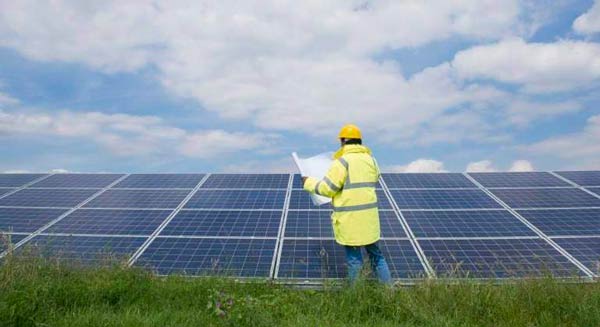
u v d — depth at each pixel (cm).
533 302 606
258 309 572
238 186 1174
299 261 786
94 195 1119
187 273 747
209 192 1131
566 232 885
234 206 1032
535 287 630
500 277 725
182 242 856
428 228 910
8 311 530
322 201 767
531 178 1221
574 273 704
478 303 595
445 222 938
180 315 577
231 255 806
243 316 558
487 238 866
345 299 628
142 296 644
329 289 666
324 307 610
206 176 1267
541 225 918
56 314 563
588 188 1123
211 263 778
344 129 757
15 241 858
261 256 803
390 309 605
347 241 705
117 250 824
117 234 891
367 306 612
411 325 559
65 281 646
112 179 1258
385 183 1184
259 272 748
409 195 1094
